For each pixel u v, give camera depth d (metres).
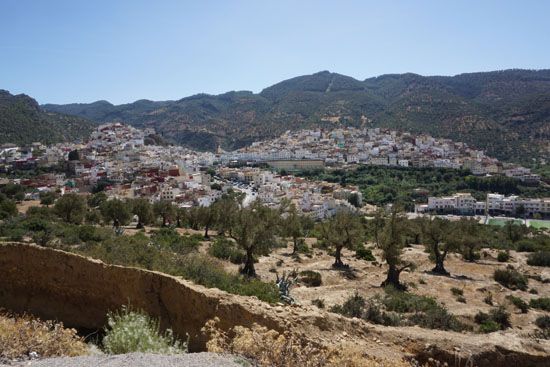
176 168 138.25
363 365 11.81
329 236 44.41
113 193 99.75
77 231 38.81
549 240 69.38
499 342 15.84
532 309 32.44
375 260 48.62
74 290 15.84
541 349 15.98
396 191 139.50
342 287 33.12
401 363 13.38
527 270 48.09
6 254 16.56
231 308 14.11
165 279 15.23
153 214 63.38
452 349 15.11
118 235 41.69
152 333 10.73
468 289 36.81
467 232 51.78
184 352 10.26
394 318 21.39
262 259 43.50
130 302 15.13
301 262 44.94
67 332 10.31
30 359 8.54
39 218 50.72
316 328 14.52
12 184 97.94
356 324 15.50
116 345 9.74
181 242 41.25
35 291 16.17
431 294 34.59
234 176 159.62
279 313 14.48
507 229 76.44
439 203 123.38
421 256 50.97
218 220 54.59
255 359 9.02
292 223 50.19
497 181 142.38
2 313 15.23
